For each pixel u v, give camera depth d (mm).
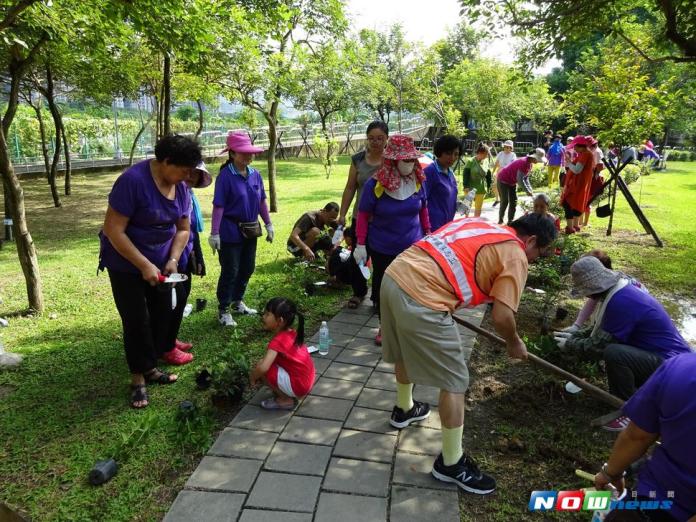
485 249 2695
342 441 3219
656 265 7633
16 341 4727
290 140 32875
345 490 2781
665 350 3352
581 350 3795
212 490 2758
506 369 4242
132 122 26766
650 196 15375
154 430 3275
